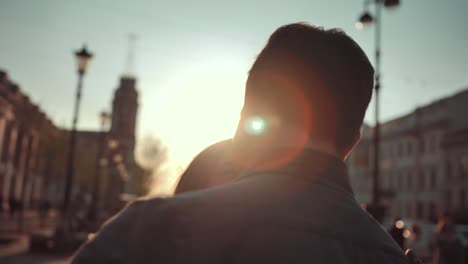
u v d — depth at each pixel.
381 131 70.75
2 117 47.38
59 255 21.27
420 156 60.88
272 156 1.38
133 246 1.20
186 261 1.18
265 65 1.46
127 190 81.94
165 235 1.21
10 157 51.84
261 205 1.26
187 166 1.61
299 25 1.49
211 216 1.23
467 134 53.44
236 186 1.31
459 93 57.75
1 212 49.16
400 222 9.55
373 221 1.45
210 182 1.57
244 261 1.19
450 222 10.88
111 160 51.09
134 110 92.06
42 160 56.50
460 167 53.97
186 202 1.25
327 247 1.25
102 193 61.72
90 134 109.25
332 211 1.33
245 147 1.45
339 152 1.48
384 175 68.12
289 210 1.27
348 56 1.46
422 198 59.81
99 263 1.20
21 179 58.03
